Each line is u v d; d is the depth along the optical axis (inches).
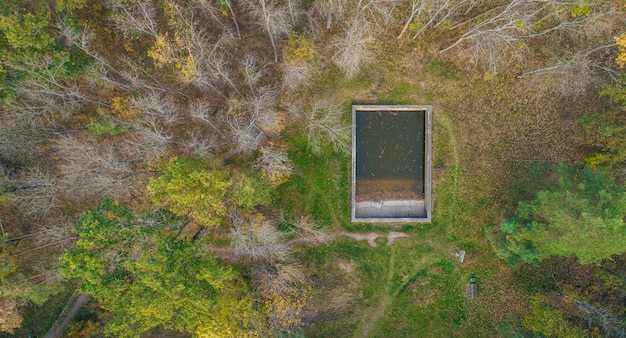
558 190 980.6
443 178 1112.2
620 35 941.2
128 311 794.8
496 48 1075.3
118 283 797.9
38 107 931.3
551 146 1099.9
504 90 1104.2
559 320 1002.7
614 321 1001.5
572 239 856.3
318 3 1032.8
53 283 1016.2
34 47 850.8
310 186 1112.8
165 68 1048.8
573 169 1083.3
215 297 852.0
